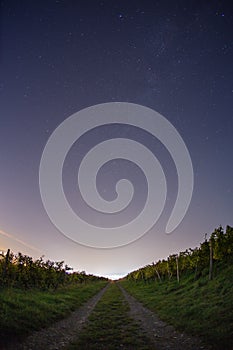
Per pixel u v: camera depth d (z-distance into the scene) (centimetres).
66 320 1800
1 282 2533
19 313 1472
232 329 1243
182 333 1402
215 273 3338
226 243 3562
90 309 2508
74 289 4450
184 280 4219
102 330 1520
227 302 1830
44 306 1925
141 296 3897
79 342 1218
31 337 1227
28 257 3284
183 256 4975
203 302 2116
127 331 1494
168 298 3003
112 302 3203
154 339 1306
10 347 1052
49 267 3816
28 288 2970
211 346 1103
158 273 6419
